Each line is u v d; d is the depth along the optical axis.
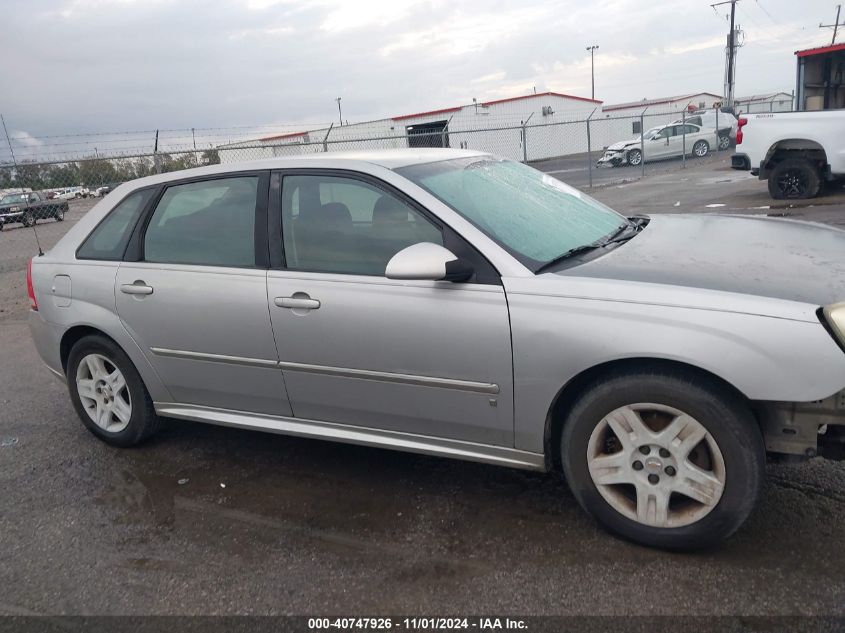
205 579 2.95
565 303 2.83
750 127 12.06
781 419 2.68
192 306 3.72
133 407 4.21
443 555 2.98
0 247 13.91
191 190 3.90
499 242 3.06
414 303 3.11
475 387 3.04
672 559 2.81
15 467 4.21
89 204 11.02
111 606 2.82
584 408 2.86
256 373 3.64
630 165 27.62
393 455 3.98
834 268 2.91
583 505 2.99
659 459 2.78
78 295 4.18
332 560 3.01
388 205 3.29
